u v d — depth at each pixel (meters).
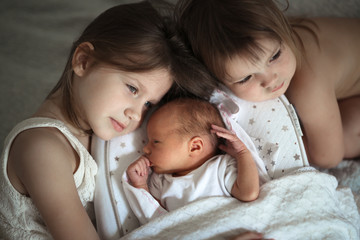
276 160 1.12
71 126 1.10
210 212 1.01
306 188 1.03
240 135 1.16
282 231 0.95
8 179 0.99
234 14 1.02
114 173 1.11
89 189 1.07
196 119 1.13
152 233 0.98
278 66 1.07
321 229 0.97
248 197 1.02
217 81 1.17
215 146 1.16
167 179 1.14
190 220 1.00
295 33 1.25
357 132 1.38
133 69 0.98
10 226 1.06
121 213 1.08
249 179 1.03
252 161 1.06
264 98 1.16
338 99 1.44
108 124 1.04
